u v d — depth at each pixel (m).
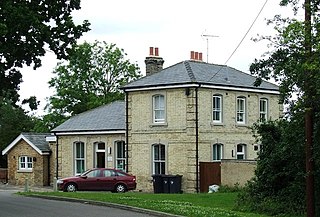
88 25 28.09
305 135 22.06
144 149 41.16
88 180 38.31
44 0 27.55
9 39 25.84
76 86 68.44
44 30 26.36
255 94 42.59
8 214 23.62
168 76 40.66
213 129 39.88
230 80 41.25
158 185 38.72
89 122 46.97
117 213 24.06
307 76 19.34
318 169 21.16
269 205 25.11
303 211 24.11
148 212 23.89
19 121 68.38
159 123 40.41
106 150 44.97
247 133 41.88
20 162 51.97
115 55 69.94
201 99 39.31
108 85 70.00
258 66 20.64
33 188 47.25
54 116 67.69
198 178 38.59
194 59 43.53
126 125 42.25
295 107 20.25
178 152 39.41
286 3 20.12
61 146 47.62
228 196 30.81
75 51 28.11
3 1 25.39
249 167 35.84
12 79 27.69
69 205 27.88
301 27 18.97
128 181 38.41
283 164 25.91
